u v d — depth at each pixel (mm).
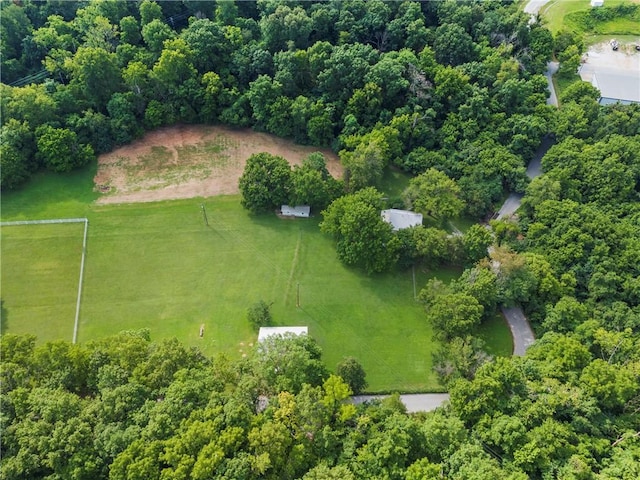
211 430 52719
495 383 60281
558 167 93812
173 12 117688
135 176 95562
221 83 102938
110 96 99938
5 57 101688
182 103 103125
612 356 66750
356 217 80438
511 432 56250
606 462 56094
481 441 58469
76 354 61375
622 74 120125
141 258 84250
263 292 81188
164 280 81812
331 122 101000
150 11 109562
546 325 73750
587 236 79625
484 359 68312
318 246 87875
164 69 97688
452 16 117438
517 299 78625
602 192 89125
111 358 62125
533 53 117312
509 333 77625
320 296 81188
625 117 99438
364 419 58250
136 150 99938
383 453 54188
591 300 75625
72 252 84250
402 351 75188
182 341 75000
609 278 74938
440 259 86062
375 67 100438
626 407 63219
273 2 110875
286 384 60125
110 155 98562
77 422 54094
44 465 52469
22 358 60688
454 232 90625
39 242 85000
